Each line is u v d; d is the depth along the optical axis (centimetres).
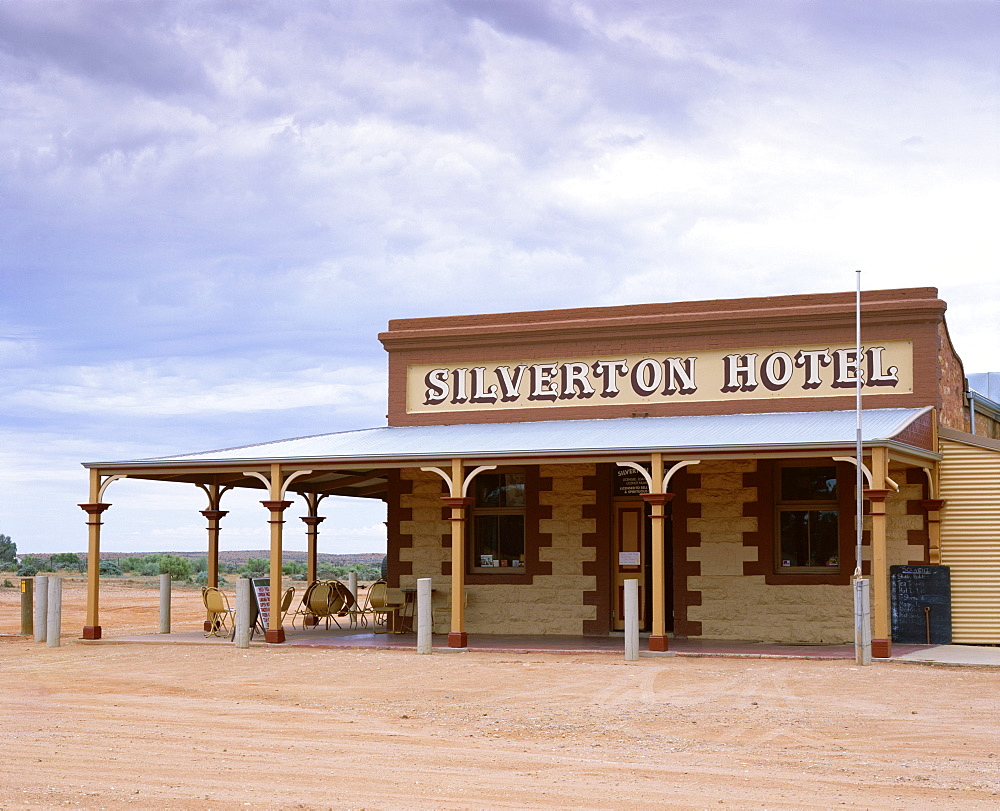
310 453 2017
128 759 1020
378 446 2062
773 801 855
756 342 2100
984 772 959
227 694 1448
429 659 1788
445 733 1160
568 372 2214
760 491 2020
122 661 1808
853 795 876
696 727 1177
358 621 2539
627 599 1742
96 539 2134
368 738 1132
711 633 2030
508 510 2191
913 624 1920
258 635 2180
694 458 1773
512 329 2245
